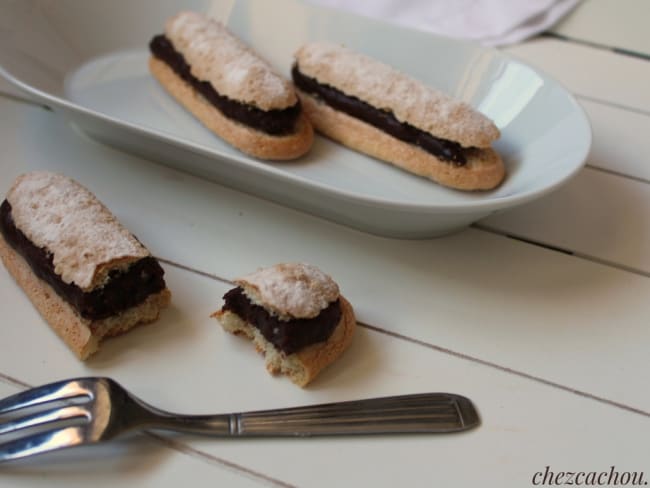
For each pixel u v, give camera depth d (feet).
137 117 1.11
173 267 0.86
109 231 0.76
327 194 0.83
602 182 1.07
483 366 0.78
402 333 0.81
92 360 0.74
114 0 1.24
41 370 0.73
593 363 0.80
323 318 0.73
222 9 1.26
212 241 0.91
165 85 1.16
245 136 1.02
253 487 0.65
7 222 0.82
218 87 1.05
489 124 0.99
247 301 0.76
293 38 1.23
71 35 1.19
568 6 1.46
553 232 0.97
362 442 0.69
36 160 1.01
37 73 1.11
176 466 0.66
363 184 1.02
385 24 1.17
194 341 0.77
